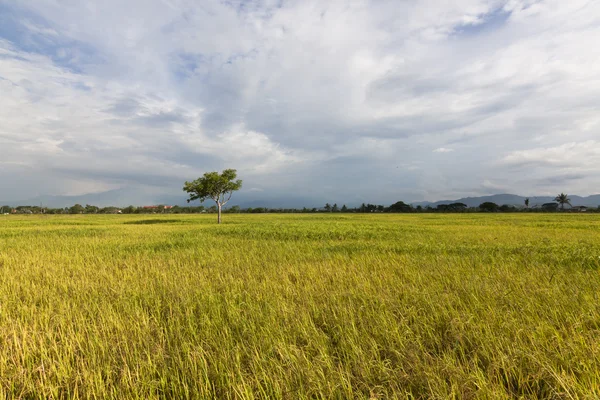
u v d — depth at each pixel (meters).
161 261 8.35
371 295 4.73
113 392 2.59
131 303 4.73
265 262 7.78
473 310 3.96
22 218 44.66
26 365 3.08
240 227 19.45
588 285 5.02
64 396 2.69
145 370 2.86
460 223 26.28
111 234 16.47
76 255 9.30
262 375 2.73
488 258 7.82
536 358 2.71
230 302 4.53
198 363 2.93
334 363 2.99
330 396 2.45
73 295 5.28
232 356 3.02
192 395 2.60
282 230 16.72
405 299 4.55
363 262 7.51
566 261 7.20
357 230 16.89
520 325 3.44
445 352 3.11
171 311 4.38
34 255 9.48
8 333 3.63
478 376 2.53
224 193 32.53
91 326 3.79
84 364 2.96
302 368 2.70
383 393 2.49
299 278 6.14
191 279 6.16
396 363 2.88
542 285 5.03
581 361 2.67
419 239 12.68
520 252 8.54
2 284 5.93
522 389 2.54
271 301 4.60
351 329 3.49
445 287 5.26
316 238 13.57
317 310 4.13
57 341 3.54
